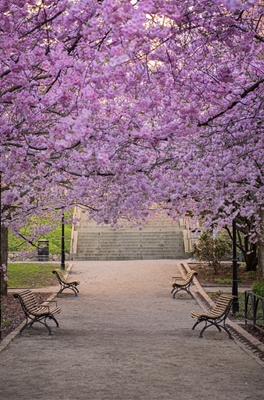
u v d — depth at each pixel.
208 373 9.38
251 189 13.36
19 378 9.03
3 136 9.55
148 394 8.03
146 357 10.73
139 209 15.52
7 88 9.29
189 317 16.69
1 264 20.20
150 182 12.20
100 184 14.54
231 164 12.12
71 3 6.95
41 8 7.90
